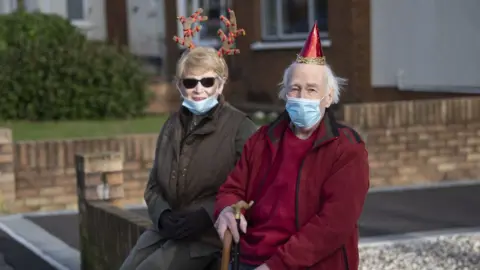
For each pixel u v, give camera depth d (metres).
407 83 20.30
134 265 6.17
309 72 4.97
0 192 13.05
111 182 9.52
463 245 10.48
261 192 5.19
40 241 11.31
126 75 18.86
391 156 15.10
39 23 18.78
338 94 5.21
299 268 4.82
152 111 20.86
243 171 5.34
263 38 24.25
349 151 4.91
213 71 5.95
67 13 25.52
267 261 4.84
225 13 25.39
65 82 18.14
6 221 12.56
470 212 12.62
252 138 5.37
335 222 4.79
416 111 15.23
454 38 19.19
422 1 19.83
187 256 5.99
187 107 6.01
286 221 4.99
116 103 18.53
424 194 14.13
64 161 13.42
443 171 15.42
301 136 5.12
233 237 5.14
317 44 5.06
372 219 12.20
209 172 5.99
